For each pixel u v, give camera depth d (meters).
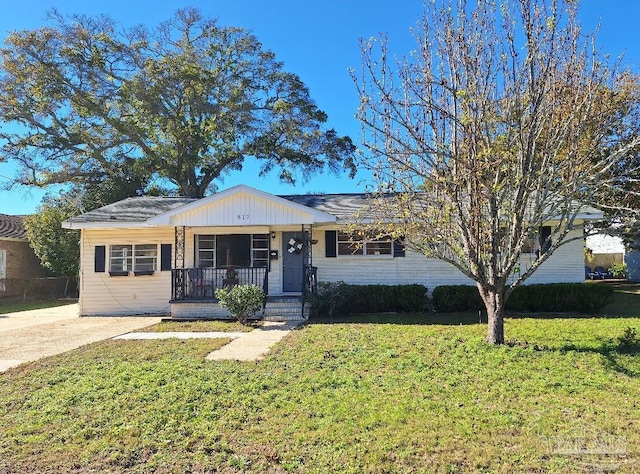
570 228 7.60
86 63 25.20
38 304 20.39
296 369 6.96
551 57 6.95
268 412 5.28
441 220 7.54
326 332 9.93
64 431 4.91
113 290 15.59
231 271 14.27
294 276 15.23
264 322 12.20
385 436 4.55
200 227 15.08
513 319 11.37
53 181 26.33
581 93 7.15
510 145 7.02
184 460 4.25
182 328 11.55
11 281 22.48
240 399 5.70
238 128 28.94
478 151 6.93
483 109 7.00
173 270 14.09
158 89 26.33
